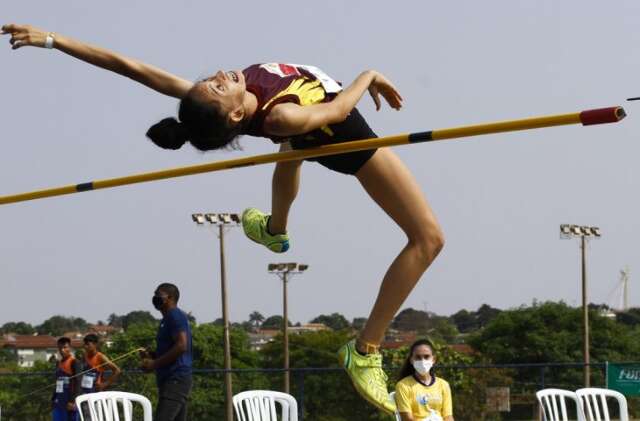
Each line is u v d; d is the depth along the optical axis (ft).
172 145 24.68
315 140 25.86
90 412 49.52
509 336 266.98
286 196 28.96
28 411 69.97
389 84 26.25
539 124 21.95
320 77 25.29
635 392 70.03
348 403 80.12
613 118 20.92
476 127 22.88
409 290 27.20
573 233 206.69
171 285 51.55
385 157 26.61
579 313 267.80
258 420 51.72
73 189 32.37
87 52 26.02
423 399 47.91
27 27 25.62
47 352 404.98
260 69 24.79
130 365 158.30
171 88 26.35
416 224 26.84
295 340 252.62
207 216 176.96
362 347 27.78
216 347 232.53
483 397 82.12
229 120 23.75
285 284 193.77
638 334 283.59
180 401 50.65
